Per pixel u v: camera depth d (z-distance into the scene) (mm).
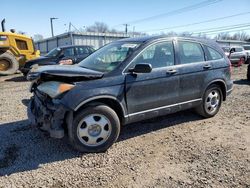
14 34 15078
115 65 4367
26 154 4137
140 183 3344
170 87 4836
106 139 4191
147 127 5262
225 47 20672
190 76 5129
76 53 12703
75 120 3953
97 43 40719
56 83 3953
